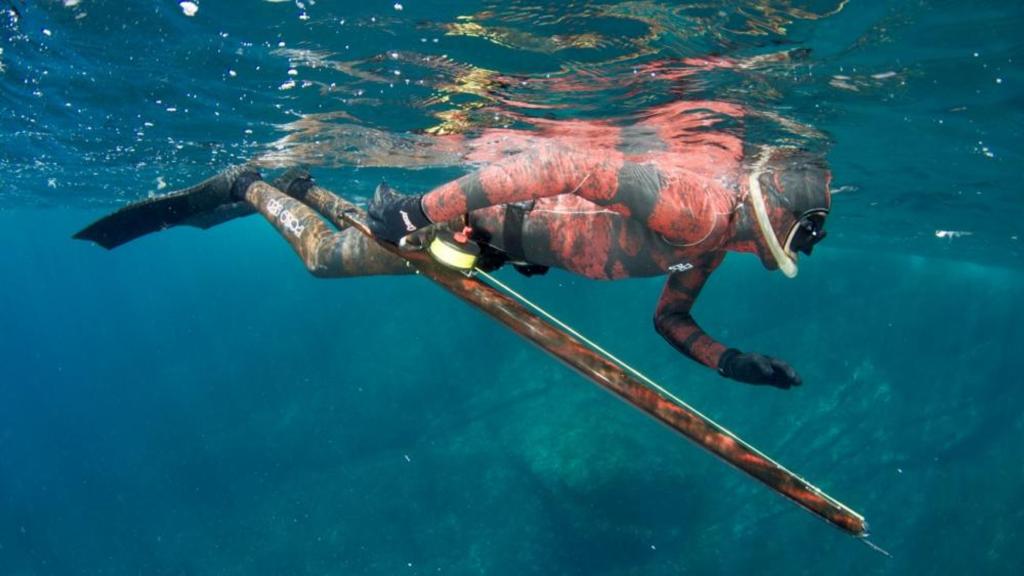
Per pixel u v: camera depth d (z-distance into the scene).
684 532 19.39
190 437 30.53
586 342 3.02
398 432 27.12
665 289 3.80
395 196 3.12
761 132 7.67
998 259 22.70
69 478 29.77
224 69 7.10
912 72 6.01
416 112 8.27
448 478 22.84
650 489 20.34
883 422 24.22
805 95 6.57
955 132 8.14
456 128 8.88
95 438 35.50
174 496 26.58
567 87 6.55
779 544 18.72
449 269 3.18
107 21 6.02
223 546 23.02
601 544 19.44
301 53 6.46
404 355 31.95
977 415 23.53
